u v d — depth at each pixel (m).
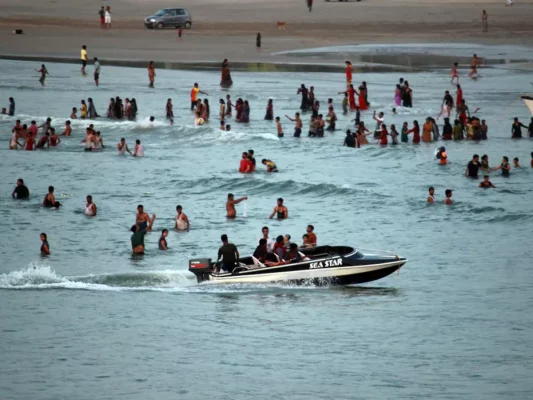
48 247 104.44
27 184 141.12
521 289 91.00
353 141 169.62
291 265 92.00
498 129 186.12
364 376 68.94
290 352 73.94
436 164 154.50
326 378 68.38
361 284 93.50
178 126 184.25
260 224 118.94
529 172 147.88
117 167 154.00
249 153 148.62
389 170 150.88
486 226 117.50
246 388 66.62
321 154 163.62
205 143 175.50
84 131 186.62
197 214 124.31
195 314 83.62
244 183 140.88
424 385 67.06
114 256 103.75
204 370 70.00
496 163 155.00
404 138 174.62
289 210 126.69
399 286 93.00
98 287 92.00
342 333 78.44
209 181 141.88
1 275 95.56
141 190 138.12
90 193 136.00
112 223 119.06
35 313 83.75
